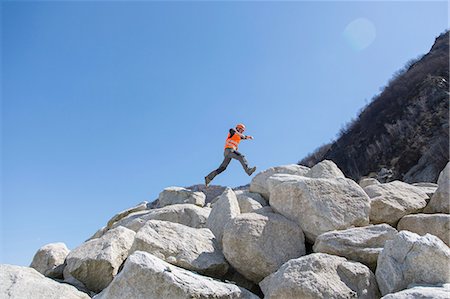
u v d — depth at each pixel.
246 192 8.20
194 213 7.80
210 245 5.55
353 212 5.38
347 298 3.72
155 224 5.56
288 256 4.97
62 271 6.21
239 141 10.32
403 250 3.91
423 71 33.56
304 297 3.69
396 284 3.73
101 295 4.34
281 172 8.23
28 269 4.98
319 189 5.55
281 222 5.30
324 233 4.86
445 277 3.62
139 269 3.80
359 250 4.45
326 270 3.96
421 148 24.84
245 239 4.95
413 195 6.47
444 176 6.28
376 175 26.89
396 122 30.36
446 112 25.78
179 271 4.10
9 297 4.14
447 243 5.03
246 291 4.24
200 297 3.75
